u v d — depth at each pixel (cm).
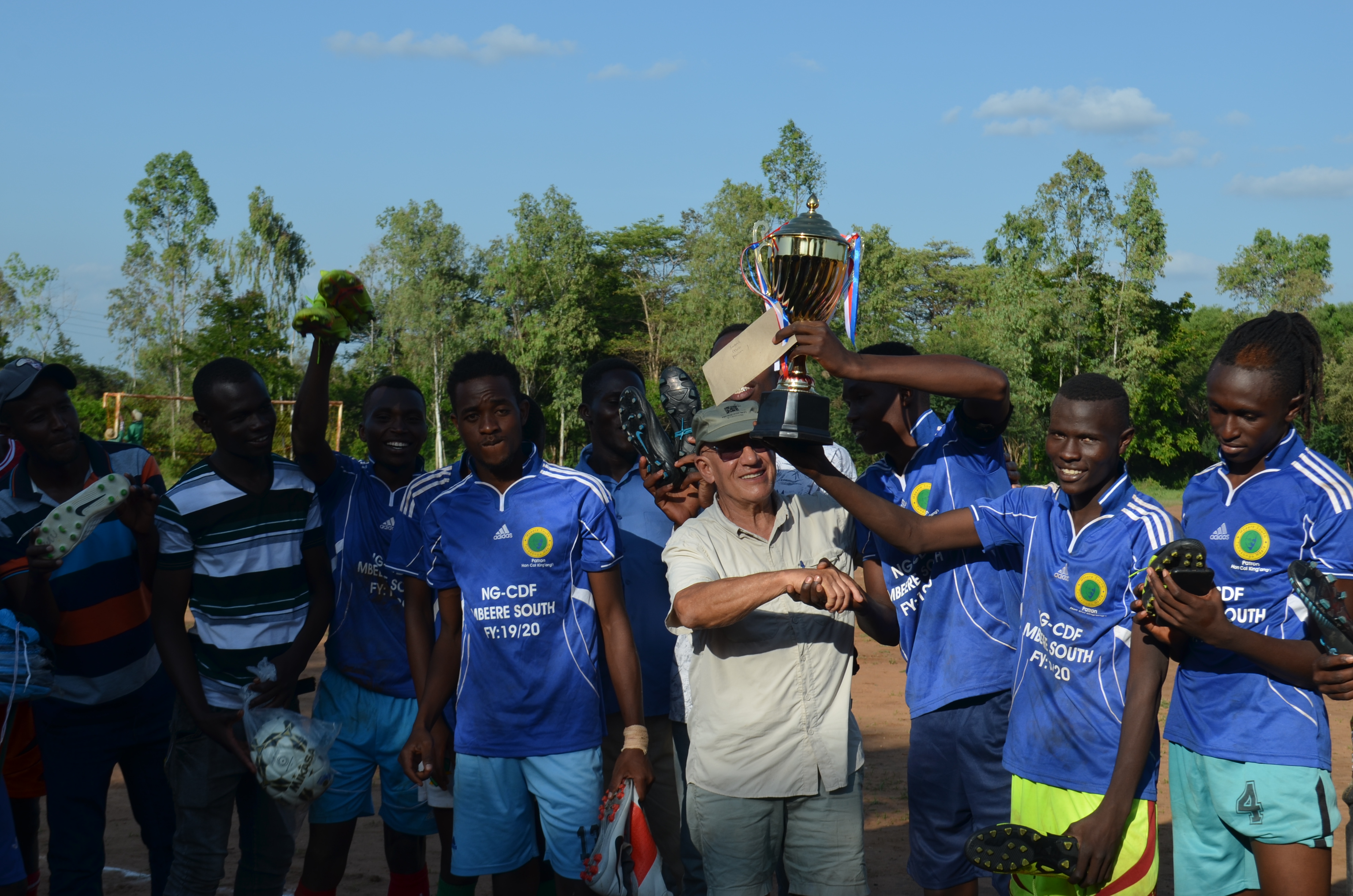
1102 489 322
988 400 353
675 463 388
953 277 9800
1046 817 327
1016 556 368
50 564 379
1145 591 291
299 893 450
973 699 372
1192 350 5784
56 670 423
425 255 7069
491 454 374
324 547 442
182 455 3866
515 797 383
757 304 6144
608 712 434
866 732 879
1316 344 305
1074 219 5450
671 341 7856
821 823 354
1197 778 321
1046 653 326
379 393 461
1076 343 5441
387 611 448
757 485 350
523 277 7012
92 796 432
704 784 353
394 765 450
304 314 407
